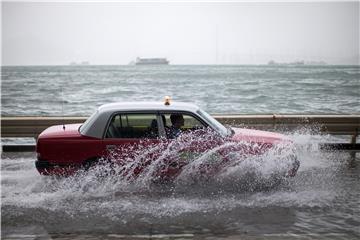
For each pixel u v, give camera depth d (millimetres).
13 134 10633
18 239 5102
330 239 5105
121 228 5461
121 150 7008
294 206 6371
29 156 10148
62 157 7023
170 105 7469
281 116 11227
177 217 5871
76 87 48469
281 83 55781
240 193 7043
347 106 26469
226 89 43781
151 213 6035
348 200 6672
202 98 32750
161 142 7023
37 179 7941
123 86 49656
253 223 5648
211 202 6547
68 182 7066
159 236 5188
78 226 5539
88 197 6781
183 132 7234
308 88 45812
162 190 7109
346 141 12242
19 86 50906
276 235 5227
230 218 5836
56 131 7398
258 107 25922
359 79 67312
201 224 5609
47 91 42156
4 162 9461
